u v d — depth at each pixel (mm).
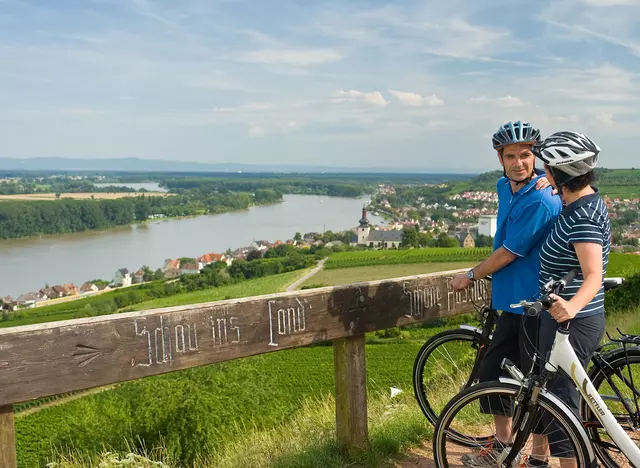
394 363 19766
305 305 3406
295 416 5254
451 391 4074
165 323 2936
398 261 82188
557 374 2904
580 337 2838
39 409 21344
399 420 4176
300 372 23172
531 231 3121
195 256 126812
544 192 3127
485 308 3732
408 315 3906
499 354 3453
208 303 3080
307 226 176750
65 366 2664
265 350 3262
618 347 3152
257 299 3234
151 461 4480
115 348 2795
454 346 4035
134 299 81000
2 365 2510
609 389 3416
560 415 2777
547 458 3080
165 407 11188
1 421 2561
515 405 2961
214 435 10539
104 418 11492
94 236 165625
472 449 3648
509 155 3236
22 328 2564
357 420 3691
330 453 3658
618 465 3117
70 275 105500
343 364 3672
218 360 3109
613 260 18047
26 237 166250
